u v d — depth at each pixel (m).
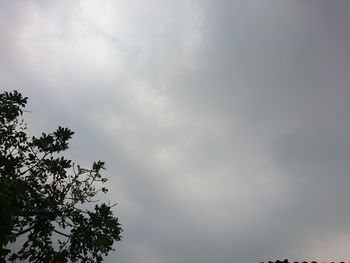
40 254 16.34
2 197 12.09
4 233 12.30
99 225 17.45
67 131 19.41
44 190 17.52
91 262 17.23
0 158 16.45
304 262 14.67
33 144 18.38
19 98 18.50
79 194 18.00
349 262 14.12
